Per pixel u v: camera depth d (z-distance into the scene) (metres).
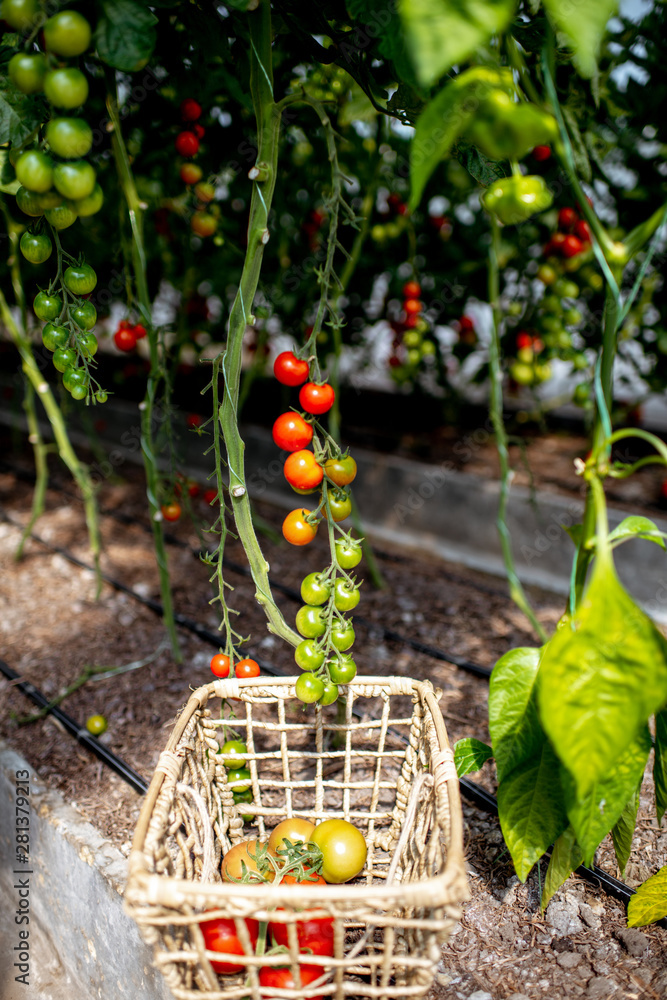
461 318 3.50
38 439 2.96
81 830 1.64
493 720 1.30
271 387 5.02
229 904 0.97
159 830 1.12
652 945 1.38
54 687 2.29
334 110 2.14
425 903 0.95
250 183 2.58
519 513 3.32
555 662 1.01
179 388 4.78
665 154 2.28
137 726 2.09
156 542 2.21
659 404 4.95
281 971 1.16
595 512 1.21
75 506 3.87
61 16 1.01
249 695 1.47
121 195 1.98
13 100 1.15
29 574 3.09
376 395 5.26
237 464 1.42
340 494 1.34
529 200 1.04
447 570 3.26
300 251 3.50
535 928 1.43
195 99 1.87
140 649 2.50
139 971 1.44
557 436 4.47
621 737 0.99
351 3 1.15
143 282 1.86
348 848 1.38
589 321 3.12
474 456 4.16
